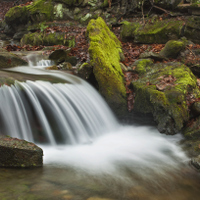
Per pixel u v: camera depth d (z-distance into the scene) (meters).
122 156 3.95
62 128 4.43
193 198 2.72
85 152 4.02
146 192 2.77
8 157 3.06
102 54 5.96
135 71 6.49
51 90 4.78
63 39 12.00
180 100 4.78
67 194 2.51
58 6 13.64
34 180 2.74
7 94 4.01
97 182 2.90
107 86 5.77
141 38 10.37
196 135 4.46
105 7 12.70
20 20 14.77
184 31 9.70
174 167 3.58
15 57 6.33
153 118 5.33
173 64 6.26
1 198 2.26
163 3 10.80
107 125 5.38
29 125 4.06
